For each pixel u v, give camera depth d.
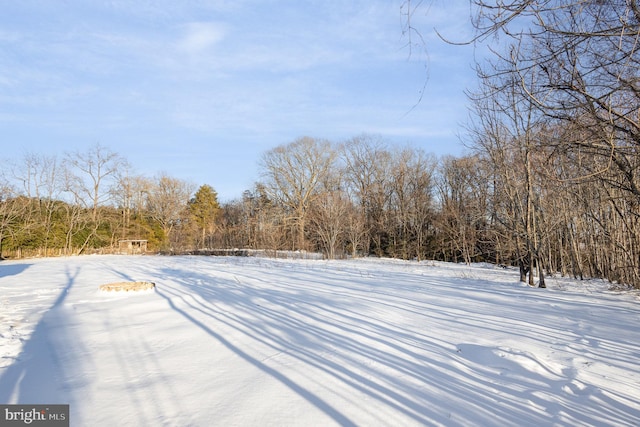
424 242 37.16
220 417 3.34
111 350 5.38
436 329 6.36
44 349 5.45
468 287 12.52
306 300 9.18
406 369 4.49
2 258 35.12
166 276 15.66
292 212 40.72
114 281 13.98
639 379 4.25
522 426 3.17
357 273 17.78
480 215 20.03
